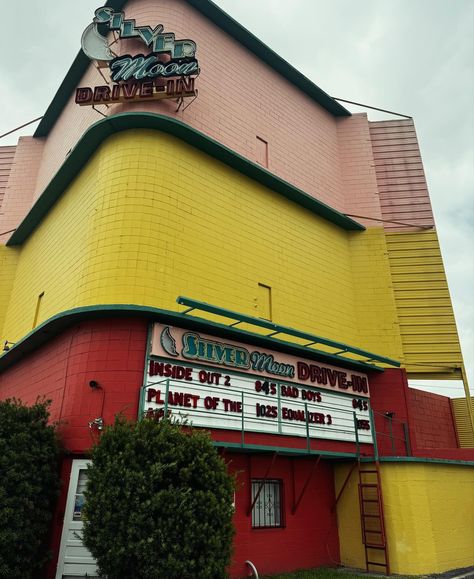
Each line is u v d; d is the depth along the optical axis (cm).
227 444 1113
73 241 1427
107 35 1633
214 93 1652
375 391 1653
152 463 836
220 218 1450
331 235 1881
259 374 1291
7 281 1950
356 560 1316
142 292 1183
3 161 2238
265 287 1523
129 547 766
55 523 980
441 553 1238
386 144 2216
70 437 1045
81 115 1805
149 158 1339
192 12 1705
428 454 1608
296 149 1925
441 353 1809
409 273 1953
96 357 1108
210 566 781
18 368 1549
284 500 1291
